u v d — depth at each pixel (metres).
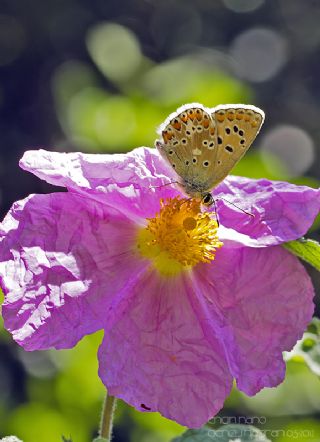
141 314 0.28
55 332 0.26
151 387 0.27
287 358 0.29
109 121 0.39
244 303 0.28
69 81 0.45
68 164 0.27
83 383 0.36
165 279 0.28
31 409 0.37
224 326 0.27
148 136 0.38
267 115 0.75
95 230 0.28
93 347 0.36
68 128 0.43
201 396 0.27
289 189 0.28
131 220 0.28
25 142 0.74
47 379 0.38
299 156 0.69
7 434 0.36
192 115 0.27
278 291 0.27
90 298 0.27
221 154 0.27
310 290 0.27
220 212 0.28
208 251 0.28
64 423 0.36
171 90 0.38
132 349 0.27
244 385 0.27
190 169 0.28
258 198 0.28
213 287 0.28
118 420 0.38
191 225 0.28
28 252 0.27
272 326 0.27
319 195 0.27
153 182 0.28
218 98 0.38
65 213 0.27
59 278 0.27
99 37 0.41
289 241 0.27
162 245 0.28
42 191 0.67
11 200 0.67
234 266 0.28
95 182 0.27
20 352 0.51
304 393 0.39
